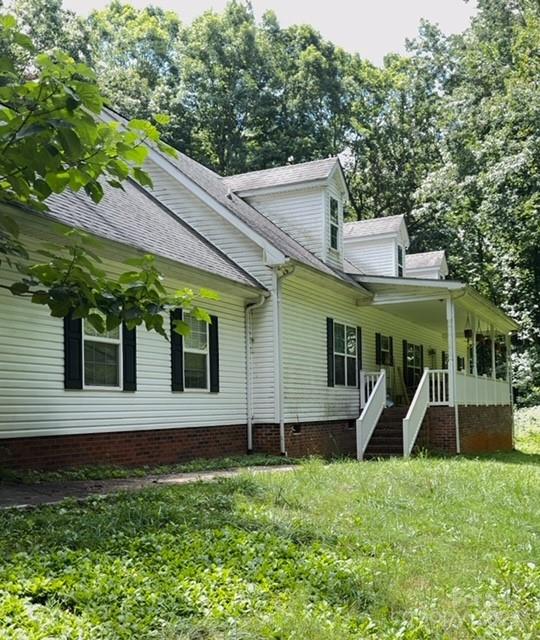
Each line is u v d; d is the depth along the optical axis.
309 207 17.84
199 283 12.44
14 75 4.49
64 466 9.71
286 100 38.22
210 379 13.39
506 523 7.36
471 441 18.64
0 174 4.58
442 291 17.62
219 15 38.53
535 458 18.41
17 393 8.99
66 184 4.87
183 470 10.84
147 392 11.59
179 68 39.62
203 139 37.19
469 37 33.25
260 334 14.80
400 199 39.81
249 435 14.59
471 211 31.16
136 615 3.77
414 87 39.81
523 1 30.44
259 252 14.77
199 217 15.32
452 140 29.22
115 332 10.92
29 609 3.69
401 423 17.20
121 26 41.72
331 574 4.75
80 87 4.43
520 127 26.14
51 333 9.62
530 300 32.28
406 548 6.03
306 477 9.40
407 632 3.90
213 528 5.93
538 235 27.86
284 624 3.78
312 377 16.27
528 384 33.00
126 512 6.14
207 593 4.15
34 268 5.22
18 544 5.03
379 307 20.17
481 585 4.95
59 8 32.66
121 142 4.84
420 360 25.30
